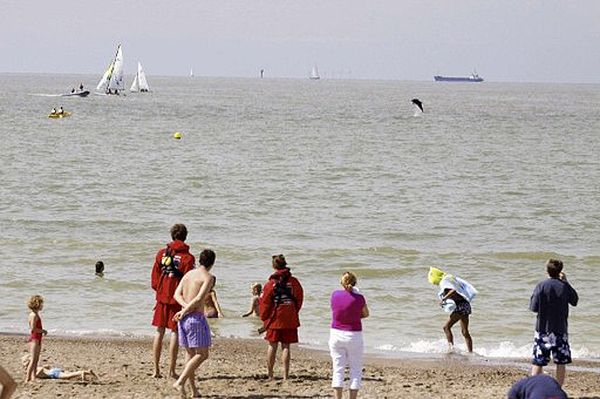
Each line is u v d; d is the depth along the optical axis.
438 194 138.88
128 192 134.00
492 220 115.69
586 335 61.12
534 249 96.00
